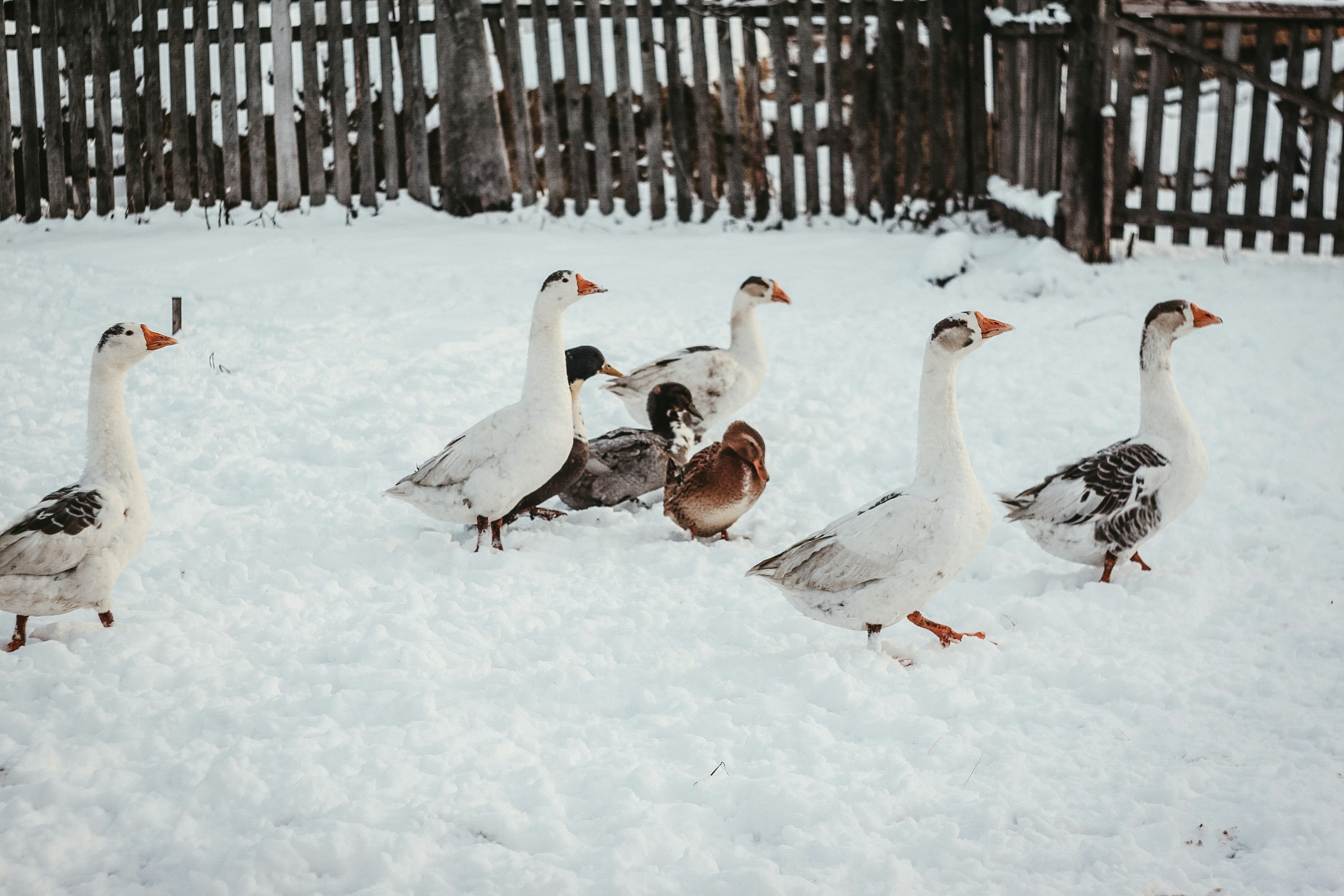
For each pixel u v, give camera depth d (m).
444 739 4.46
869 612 5.24
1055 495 6.23
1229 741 4.51
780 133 14.30
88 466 5.37
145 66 14.12
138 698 4.75
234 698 4.80
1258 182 12.51
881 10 13.95
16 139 15.09
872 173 15.10
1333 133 15.55
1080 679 5.12
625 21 14.06
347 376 9.55
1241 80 12.26
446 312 11.23
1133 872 3.72
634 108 14.86
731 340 9.41
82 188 14.47
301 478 7.72
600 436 8.07
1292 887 3.63
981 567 6.71
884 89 14.11
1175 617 5.73
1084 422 8.66
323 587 6.05
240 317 10.83
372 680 4.95
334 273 12.17
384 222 14.17
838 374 9.89
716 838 3.96
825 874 3.73
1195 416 8.66
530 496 7.22
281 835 3.83
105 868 3.76
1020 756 4.43
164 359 9.72
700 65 14.08
